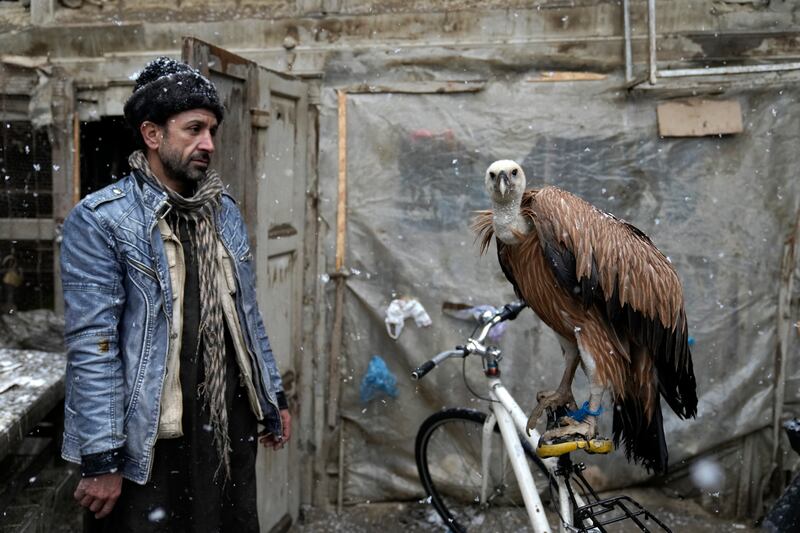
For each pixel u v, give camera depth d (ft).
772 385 10.57
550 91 10.56
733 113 10.25
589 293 5.92
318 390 11.22
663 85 10.34
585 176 10.56
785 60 10.29
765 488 10.68
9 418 7.35
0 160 11.00
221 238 6.32
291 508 10.68
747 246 10.45
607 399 10.72
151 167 6.04
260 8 10.95
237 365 6.33
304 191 10.80
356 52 10.77
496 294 10.73
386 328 10.92
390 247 10.87
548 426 7.61
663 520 10.60
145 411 5.70
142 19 10.97
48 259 11.06
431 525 10.74
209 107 5.95
